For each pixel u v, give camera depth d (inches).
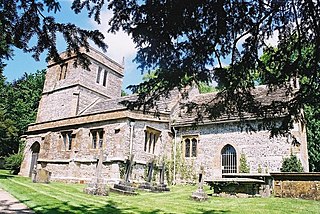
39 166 1091.9
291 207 502.9
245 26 215.8
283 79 248.7
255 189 658.2
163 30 202.4
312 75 239.1
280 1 204.2
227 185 673.6
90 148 965.8
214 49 222.4
